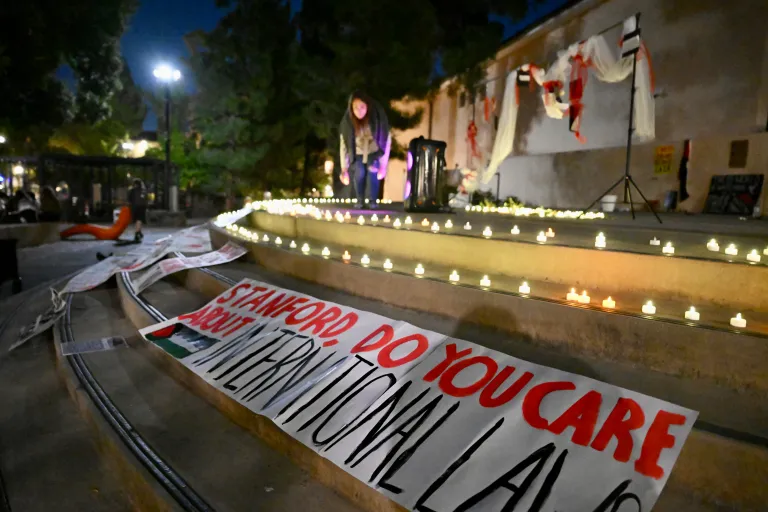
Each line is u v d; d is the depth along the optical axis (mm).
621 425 2664
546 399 2963
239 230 9281
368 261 5648
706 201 12188
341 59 18500
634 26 8562
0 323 7680
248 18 25688
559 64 10914
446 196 18812
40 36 16672
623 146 14391
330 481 3174
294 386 3832
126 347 5867
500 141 13906
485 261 5141
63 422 4527
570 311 3553
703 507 2418
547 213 10781
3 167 34844
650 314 3391
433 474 2770
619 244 5016
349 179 11109
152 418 4121
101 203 25891
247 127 26234
